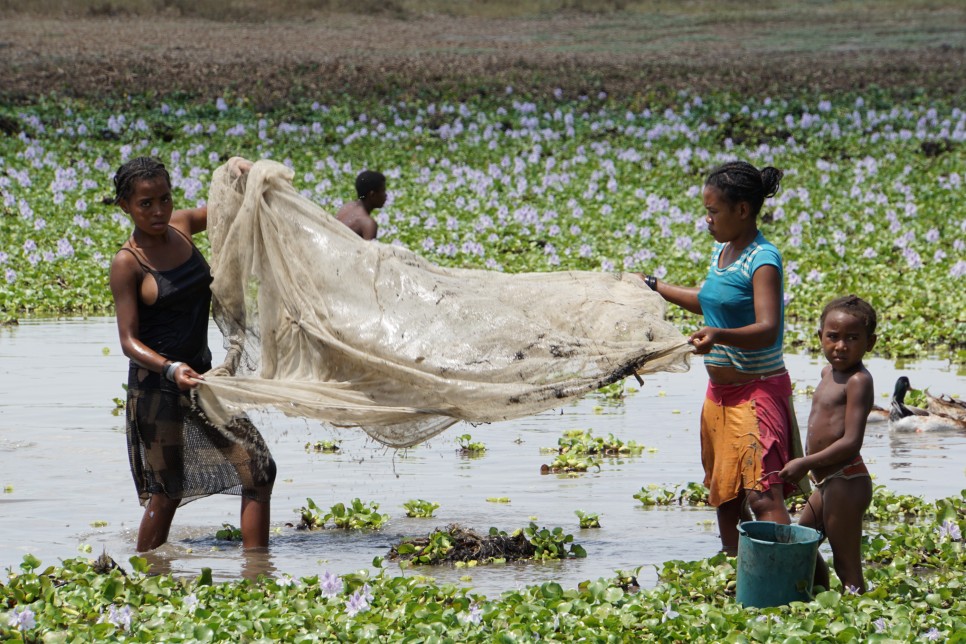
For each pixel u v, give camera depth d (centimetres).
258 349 2178
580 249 5606
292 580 1912
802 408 3216
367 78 11031
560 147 8788
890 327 4275
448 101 10356
